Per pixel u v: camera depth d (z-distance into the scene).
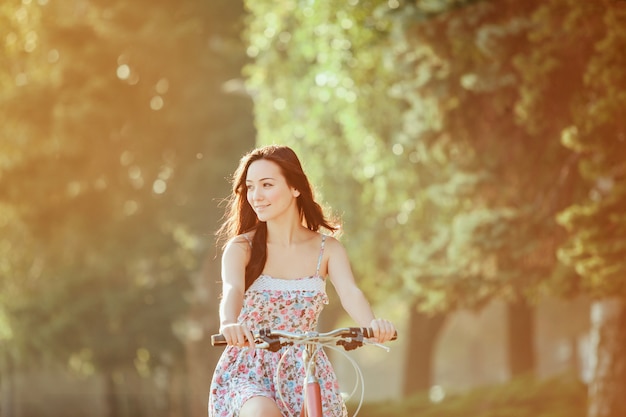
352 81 20.06
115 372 34.12
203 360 28.62
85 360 33.09
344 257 6.38
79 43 26.47
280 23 22.27
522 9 15.69
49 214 29.12
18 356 35.41
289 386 6.09
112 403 38.47
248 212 6.47
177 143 27.88
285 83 23.03
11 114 26.62
